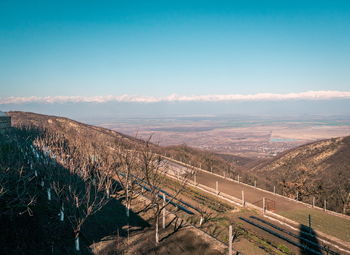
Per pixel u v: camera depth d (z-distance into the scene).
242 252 19.27
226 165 63.56
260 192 38.44
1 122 51.72
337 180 49.19
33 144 39.88
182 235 21.64
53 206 22.88
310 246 21.09
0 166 22.91
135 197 30.05
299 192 41.41
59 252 17.25
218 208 29.38
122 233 21.44
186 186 37.53
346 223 27.19
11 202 19.14
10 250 15.76
